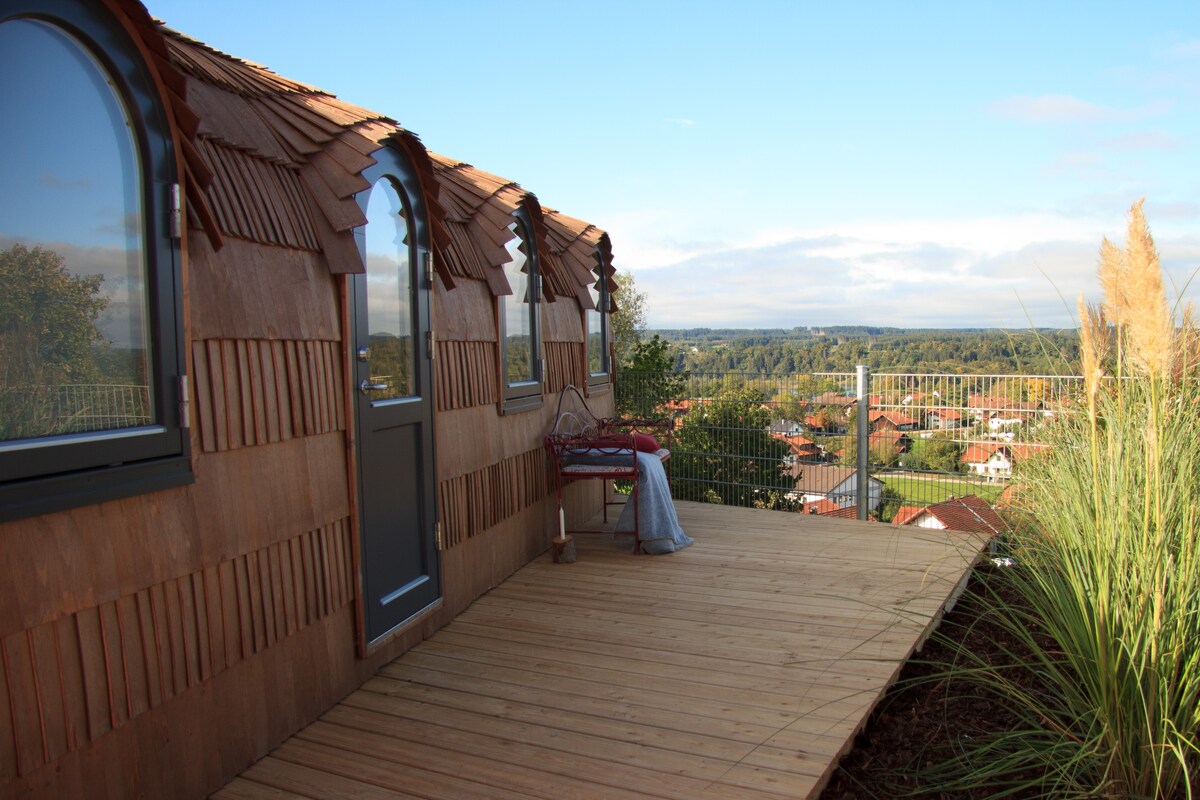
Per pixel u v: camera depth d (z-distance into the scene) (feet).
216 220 8.74
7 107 6.33
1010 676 10.93
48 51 6.66
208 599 8.48
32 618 6.35
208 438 8.46
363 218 10.79
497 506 16.79
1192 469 9.32
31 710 6.36
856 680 11.28
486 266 16.30
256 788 8.60
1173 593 7.94
